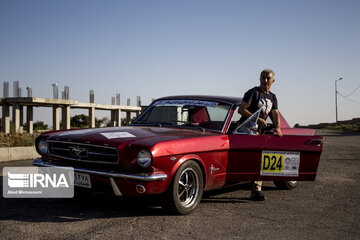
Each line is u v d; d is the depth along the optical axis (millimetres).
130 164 3578
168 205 3750
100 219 3629
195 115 4742
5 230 3209
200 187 4016
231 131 4621
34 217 3660
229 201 4719
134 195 3541
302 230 3502
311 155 4688
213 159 4117
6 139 9883
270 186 6039
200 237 3160
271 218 3898
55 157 4086
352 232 3496
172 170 3641
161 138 3736
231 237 3199
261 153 4414
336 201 4898
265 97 4863
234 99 5070
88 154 3816
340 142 18266
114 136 3848
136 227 3381
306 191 5617
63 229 3270
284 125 5785
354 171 7879
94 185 3721
